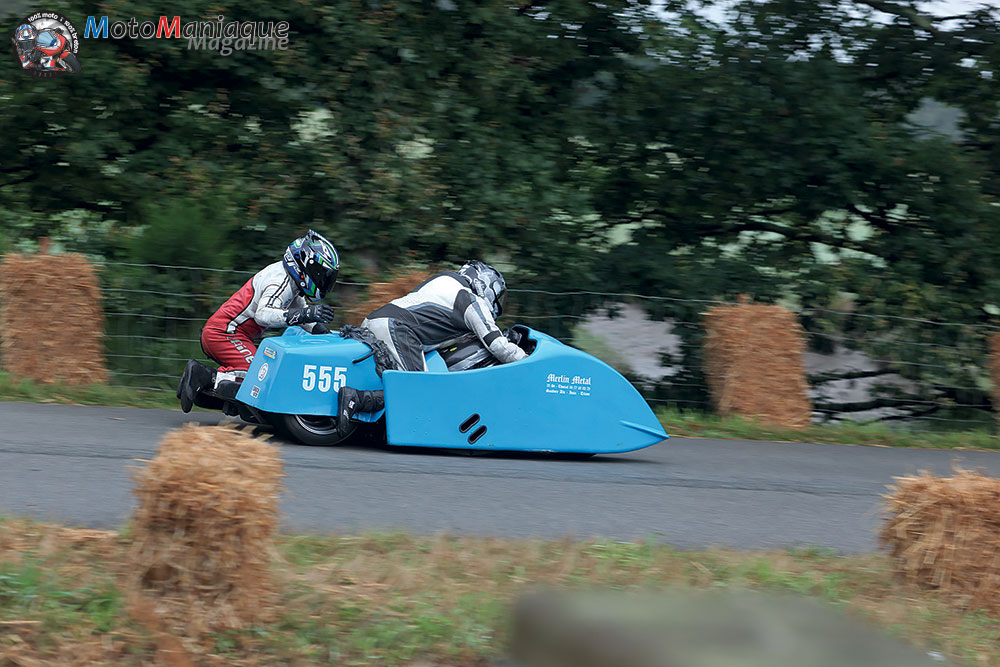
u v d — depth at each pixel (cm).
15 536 1013
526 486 1549
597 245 3344
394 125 2997
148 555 854
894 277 3334
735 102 3262
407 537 1139
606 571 1050
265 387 1752
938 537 1089
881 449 2300
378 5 3083
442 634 848
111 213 3303
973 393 3028
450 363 1847
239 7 2962
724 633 255
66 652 762
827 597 1030
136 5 2873
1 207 3344
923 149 3325
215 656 788
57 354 2283
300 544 1066
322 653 809
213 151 3070
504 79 3108
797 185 3428
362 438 1895
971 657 893
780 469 1906
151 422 1959
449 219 3000
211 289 2614
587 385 1816
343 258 2898
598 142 3394
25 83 2944
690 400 2822
